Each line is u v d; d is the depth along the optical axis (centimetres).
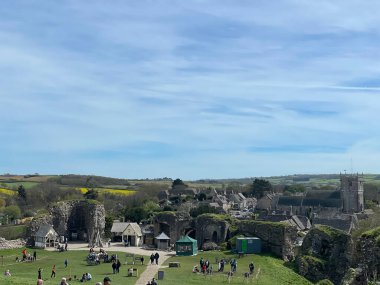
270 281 6475
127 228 10244
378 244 4288
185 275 6359
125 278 5916
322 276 7806
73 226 10888
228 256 8438
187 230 10462
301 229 14438
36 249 9044
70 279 5612
